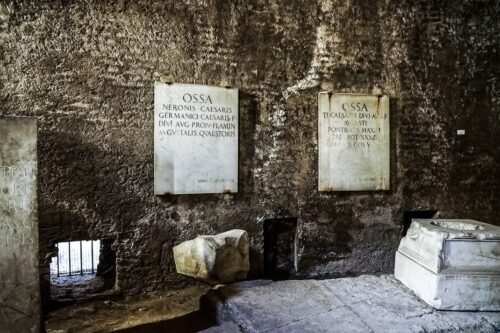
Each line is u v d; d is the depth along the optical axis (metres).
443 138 4.42
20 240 2.49
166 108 3.53
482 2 4.51
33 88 3.16
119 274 3.47
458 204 4.48
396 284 3.29
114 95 3.40
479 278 2.73
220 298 3.06
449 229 2.95
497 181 4.59
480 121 4.53
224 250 3.31
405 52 4.29
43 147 3.19
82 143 3.31
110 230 3.42
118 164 3.42
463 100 4.47
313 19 4.01
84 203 3.33
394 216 4.29
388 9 4.23
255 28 3.83
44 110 3.20
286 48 3.93
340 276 4.10
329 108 4.05
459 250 2.78
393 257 4.30
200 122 3.63
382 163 4.20
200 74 3.66
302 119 3.99
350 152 4.11
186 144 3.60
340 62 4.10
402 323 2.55
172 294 3.59
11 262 2.47
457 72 4.45
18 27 3.12
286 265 4.12
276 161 3.92
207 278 3.30
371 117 4.16
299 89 3.98
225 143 3.72
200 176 3.64
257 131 3.85
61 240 3.27
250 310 2.75
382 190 4.24
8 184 2.46
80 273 4.10
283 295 3.04
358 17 4.14
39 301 2.53
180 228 3.63
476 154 4.52
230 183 3.74
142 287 3.53
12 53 3.10
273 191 3.91
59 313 3.17
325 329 2.46
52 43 3.21
